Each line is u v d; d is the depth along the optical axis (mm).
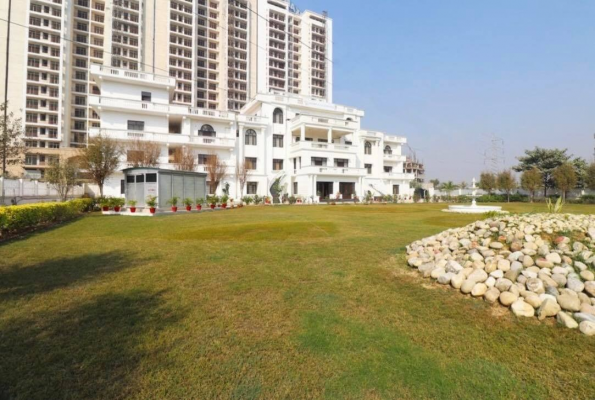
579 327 3375
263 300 4328
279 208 25125
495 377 2688
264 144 37656
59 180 21062
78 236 9703
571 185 38375
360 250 7508
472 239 6062
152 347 3088
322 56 83750
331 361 2904
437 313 3916
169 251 7441
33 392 2430
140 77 30859
